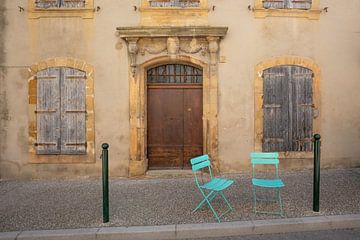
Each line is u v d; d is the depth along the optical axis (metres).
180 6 7.23
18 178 7.24
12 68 7.23
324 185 6.07
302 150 7.35
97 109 7.24
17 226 4.43
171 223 4.45
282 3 7.29
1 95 7.24
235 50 7.23
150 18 7.20
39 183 6.84
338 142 7.43
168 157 7.54
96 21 7.19
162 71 7.54
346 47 7.42
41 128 7.25
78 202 5.45
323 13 7.35
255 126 7.29
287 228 4.32
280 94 7.31
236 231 4.27
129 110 7.23
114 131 7.25
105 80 7.23
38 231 4.25
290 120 7.34
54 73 7.25
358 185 6.05
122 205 5.23
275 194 5.60
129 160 7.24
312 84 7.37
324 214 4.62
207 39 7.06
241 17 7.23
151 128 7.54
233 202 5.25
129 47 7.07
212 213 4.78
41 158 7.22
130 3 7.20
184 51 7.17
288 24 7.29
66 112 7.25
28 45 7.23
